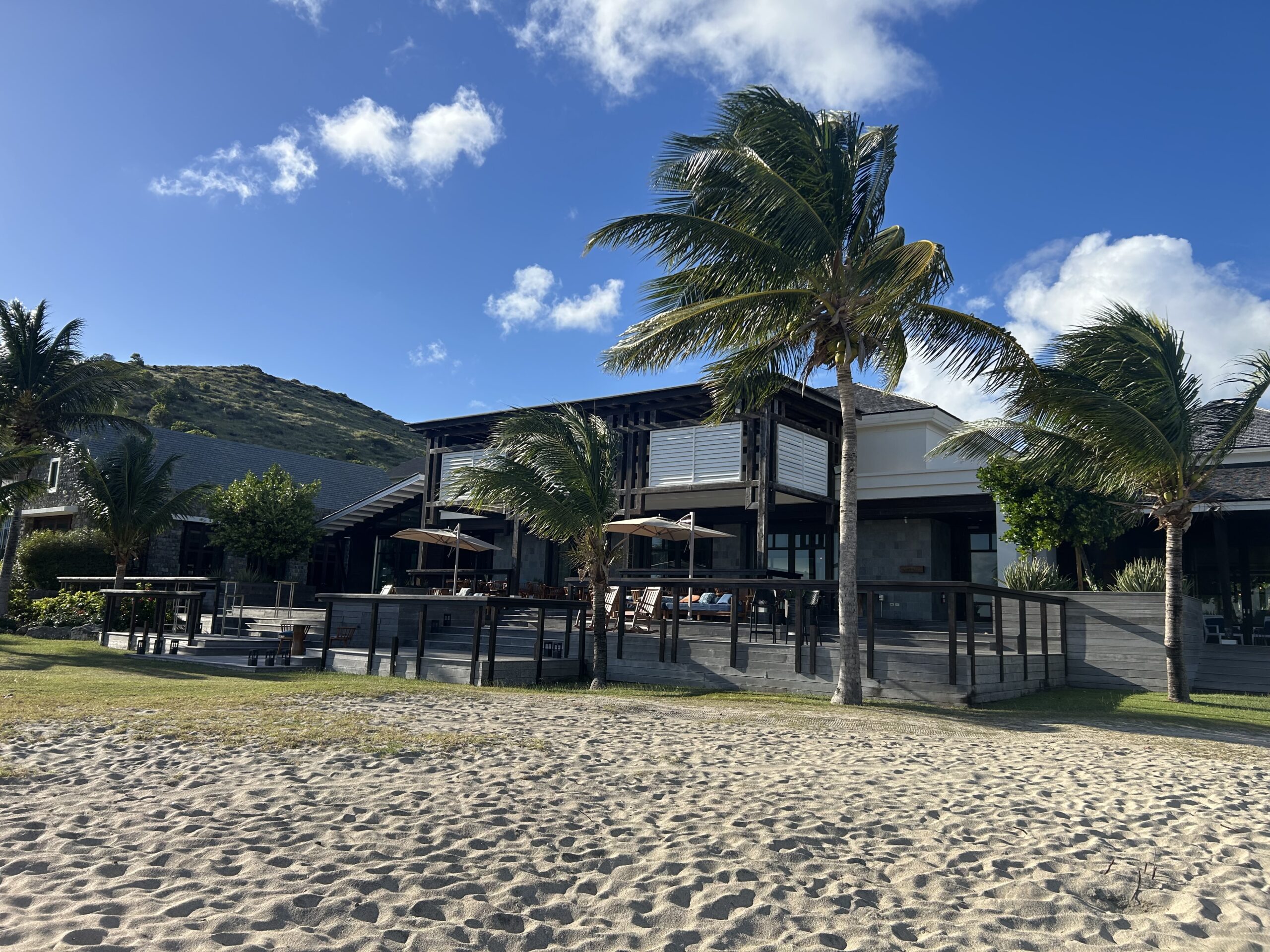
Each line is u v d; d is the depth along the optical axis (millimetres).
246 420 86875
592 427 15492
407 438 111938
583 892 4180
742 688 14750
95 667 14859
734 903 4098
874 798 6262
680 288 13336
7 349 25625
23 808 5246
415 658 15125
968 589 12984
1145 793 6879
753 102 12414
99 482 23984
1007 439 17172
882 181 12867
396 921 3676
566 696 12469
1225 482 19438
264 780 6137
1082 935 3889
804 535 24328
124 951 3193
